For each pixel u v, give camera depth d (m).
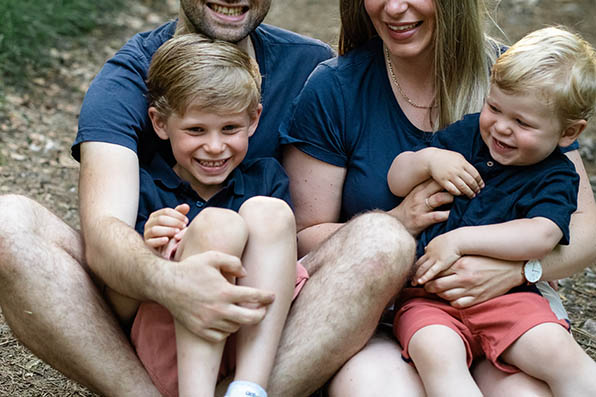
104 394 2.54
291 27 8.12
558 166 2.68
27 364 3.22
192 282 2.29
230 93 2.71
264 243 2.44
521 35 7.92
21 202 2.54
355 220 2.61
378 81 3.01
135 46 3.03
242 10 2.98
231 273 2.35
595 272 4.35
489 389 2.58
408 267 2.50
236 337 2.44
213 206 2.85
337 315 2.47
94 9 7.78
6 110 5.80
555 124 2.59
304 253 3.00
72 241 2.61
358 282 2.45
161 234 2.50
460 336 2.51
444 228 2.76
